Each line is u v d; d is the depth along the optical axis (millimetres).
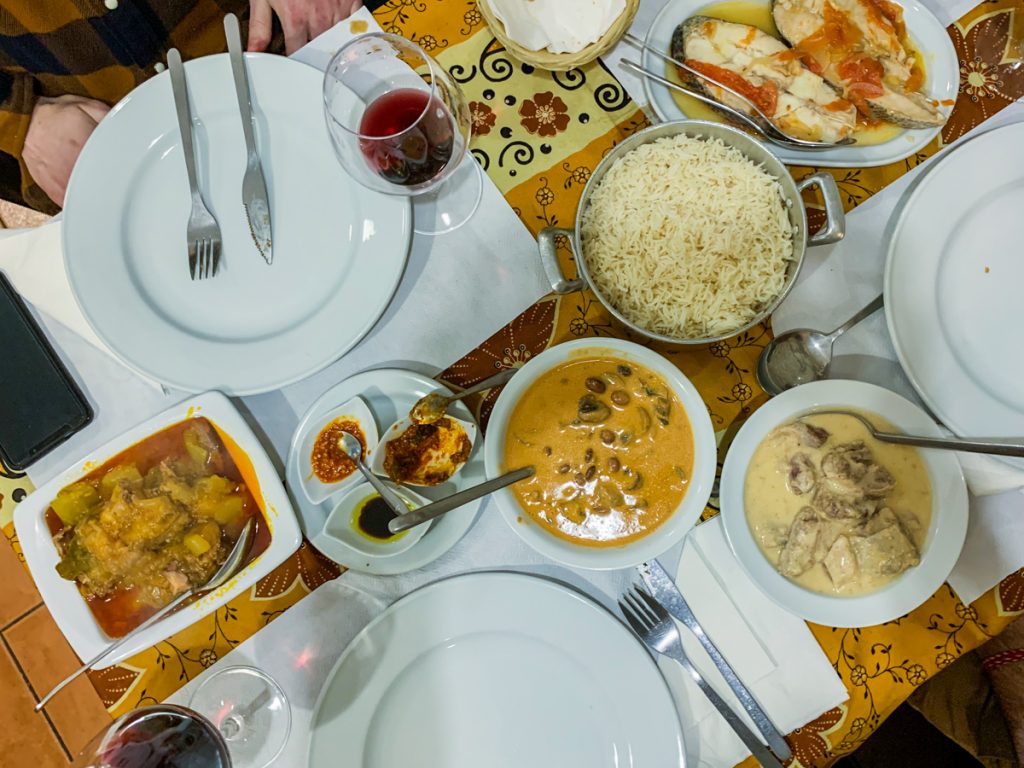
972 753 1390
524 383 1090
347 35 1224
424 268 1204
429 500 1121
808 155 1174
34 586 1217
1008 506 1124
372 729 1108
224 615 1153
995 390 1100
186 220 1180
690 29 1171
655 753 1082
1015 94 1208
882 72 1164
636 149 1152
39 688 1201
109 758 988
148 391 1183
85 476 1111
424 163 1060
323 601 1155
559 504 1140
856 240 1188
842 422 1089
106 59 1412
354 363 1198
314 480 1130
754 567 1054
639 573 1154
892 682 1107
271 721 1135
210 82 1152
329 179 1173
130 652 1063
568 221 1221
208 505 1111
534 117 1228
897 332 1101
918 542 1060
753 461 1102
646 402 1133
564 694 1122
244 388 1127
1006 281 1116
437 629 1122
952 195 1119
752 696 1114
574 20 1147
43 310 1174
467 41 1232
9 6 1305
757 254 1131
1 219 1271
